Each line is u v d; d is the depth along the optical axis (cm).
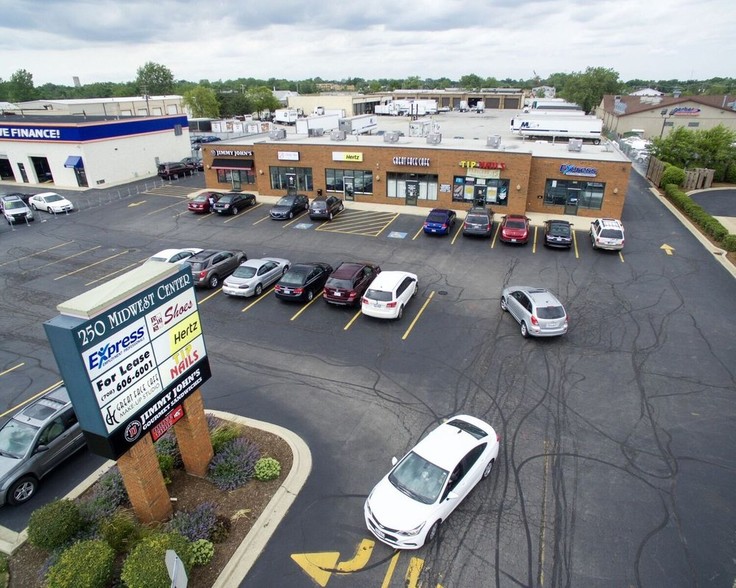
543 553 970
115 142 4794
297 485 1144
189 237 3075
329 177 3828
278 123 8862
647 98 8031
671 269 2458
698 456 1226
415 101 8169
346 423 1358
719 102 7250
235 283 2158
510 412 1391
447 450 1088
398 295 1938
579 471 1177
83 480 1202
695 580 916
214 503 1090
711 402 1432
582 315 1975
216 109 9669
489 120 7619
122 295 886
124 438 929
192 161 5197
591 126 4397
